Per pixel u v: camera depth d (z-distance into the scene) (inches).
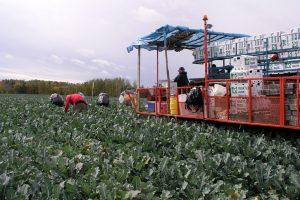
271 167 262.1
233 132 379.2
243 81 369.1
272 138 365.7
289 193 224.1
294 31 400.5
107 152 320.2
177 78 555.5
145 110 612.7
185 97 462.0
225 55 476.4
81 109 637.3
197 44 579.8
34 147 327.9
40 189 222.5
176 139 366.3
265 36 429.7
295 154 301.7
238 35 534.9
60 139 394.0
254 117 354.9
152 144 347.6
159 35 529.3
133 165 276.7
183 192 224.1
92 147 328.8
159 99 528.1
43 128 455.5
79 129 462.3
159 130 418.3
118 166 272.5
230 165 268.1
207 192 219.6
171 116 499.8
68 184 218.8
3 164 254.4
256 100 352.5
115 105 895.1
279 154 309.6
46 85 2903.5
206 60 415.5
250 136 378.9
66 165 266.8
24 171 248.8
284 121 327.3
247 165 277.6
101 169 272.2
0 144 350.0
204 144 346.3
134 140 380.8
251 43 444.1
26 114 632.4
